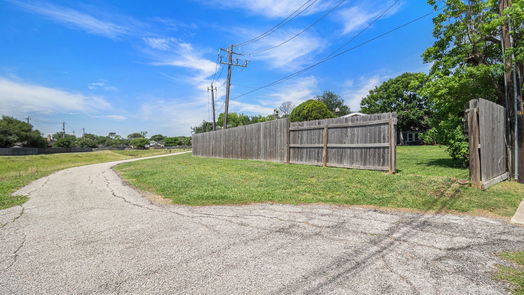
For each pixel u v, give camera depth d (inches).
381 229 137.8
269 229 142.4
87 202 226.7
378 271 94.3
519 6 239.5
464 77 304.0
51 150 2079.2
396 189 218.7
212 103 1279.5
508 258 102.7
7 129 1950.1
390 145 293.3
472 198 189.0
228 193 230.2
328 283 86.9
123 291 84.7
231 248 117.8
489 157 232.4
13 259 110.6
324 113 1100.5
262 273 94.6
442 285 84.6
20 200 238.5
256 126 534.0
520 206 171.5
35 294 83.8
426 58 371.2
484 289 82.0
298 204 193.0
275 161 473.7
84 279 93.0
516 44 259.1
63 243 128.4
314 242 122.6
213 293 82.7
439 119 375.9
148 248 120.0
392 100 1406.3
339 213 168.7
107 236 137.6
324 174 304.2
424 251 110.3
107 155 1717.5
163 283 89.3
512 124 261.7
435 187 216.8
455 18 328.8
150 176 371.9
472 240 121.1
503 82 300.4
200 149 863.7
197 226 150.6
